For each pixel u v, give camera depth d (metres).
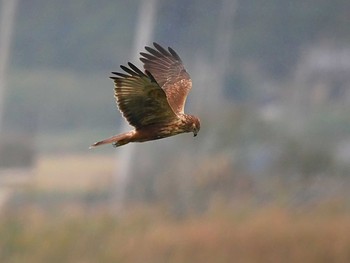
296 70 61.44
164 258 26.03
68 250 26.81
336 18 61.94
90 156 51.91
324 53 61.41
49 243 26.81
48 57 62.25
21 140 49.28
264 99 59.62
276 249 25.44
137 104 9.56
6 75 59.28
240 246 25.75
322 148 39.06
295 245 25.31
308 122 52.38
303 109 57.28
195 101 55.62
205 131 40.28
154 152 42.50
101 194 41.78
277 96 59.78
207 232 26.80
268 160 37.94
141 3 60.78
